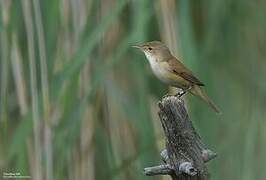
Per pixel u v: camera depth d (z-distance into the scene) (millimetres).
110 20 10539
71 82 10531
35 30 10594
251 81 13586
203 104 12117
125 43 11109
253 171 12297
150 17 11930
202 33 12984
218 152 12406
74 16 11047
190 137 7453
